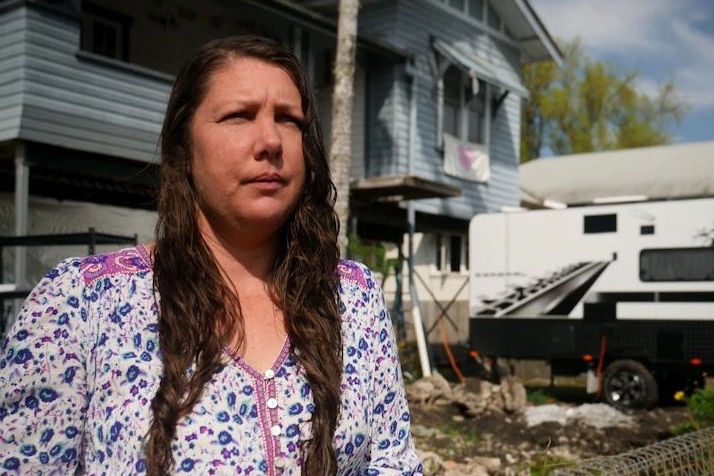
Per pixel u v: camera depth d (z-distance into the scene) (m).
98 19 13.81
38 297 1.60
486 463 6.98
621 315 12.35
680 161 21.41
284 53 1.76
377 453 1.82
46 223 12.76
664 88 37.53
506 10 18.73
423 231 17.50
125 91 11.20
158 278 1.63
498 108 18.73
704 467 4.39
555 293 12.93
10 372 1.54
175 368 1.54
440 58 17.11
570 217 12.87
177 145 1.74
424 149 16.64
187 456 1.50
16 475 1.52
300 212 1.79
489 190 18.53
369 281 1.91
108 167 11.09
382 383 1.83
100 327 1.59
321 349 1.66
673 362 11.91
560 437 8.77
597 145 37.34
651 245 12.19
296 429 1.59
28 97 10.09
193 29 15.30
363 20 16.61
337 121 10.27
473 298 13.62
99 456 1.53
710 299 11.74
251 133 1.66
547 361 13.26
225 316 1.63
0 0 10.40
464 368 15.77
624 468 3.70
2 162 11.30
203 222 1.74
